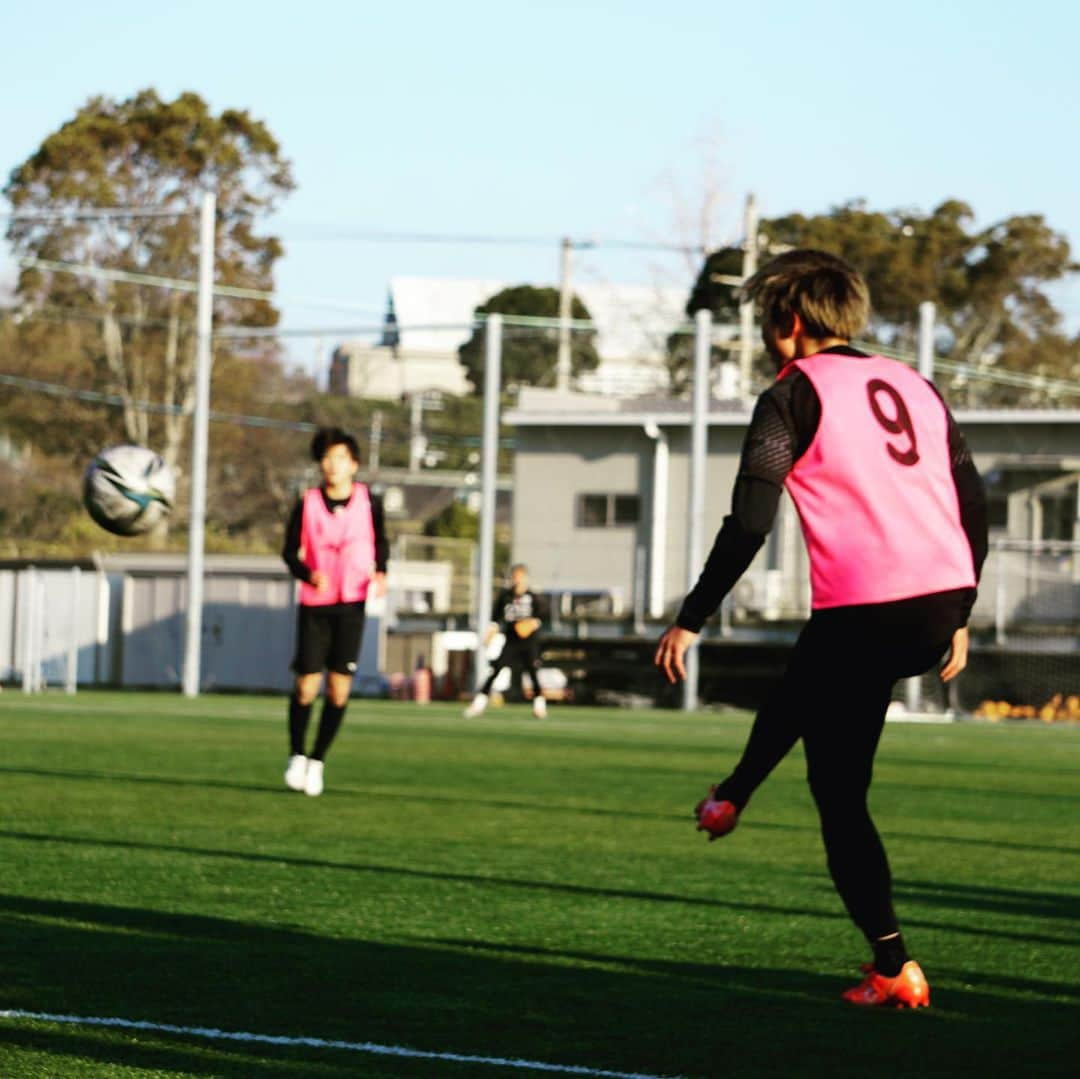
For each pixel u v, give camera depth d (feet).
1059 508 519.60
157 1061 51.62
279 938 73.82
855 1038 56.80
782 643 494.18
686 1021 59.06
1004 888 94.12
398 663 561.02
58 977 64.49
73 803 128.77
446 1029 57.06
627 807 135.23
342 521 138.51
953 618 59.88
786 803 143.43
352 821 120.78
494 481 409.28
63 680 514.27
